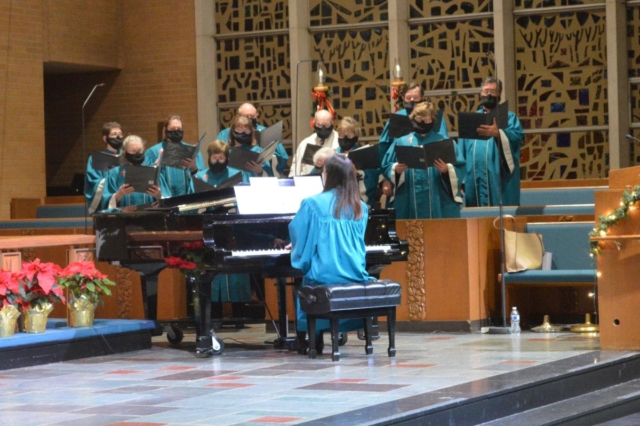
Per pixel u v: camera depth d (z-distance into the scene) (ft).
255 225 31.37
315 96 47.55
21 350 30.45
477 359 29.58
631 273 30.58
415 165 37.40
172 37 66.49
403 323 38.11
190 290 41.37
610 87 57.62
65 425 21.38
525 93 60.54
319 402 23.06
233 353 32.78
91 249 35.09
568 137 59.72
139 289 41.14
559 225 38.96
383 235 33.17
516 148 43.91
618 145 57.52
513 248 37.93
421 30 62.54
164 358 31.99
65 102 69.31
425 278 37.81
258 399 23.72
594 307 39.70
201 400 23.84
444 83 62.03
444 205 40.86
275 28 65.57
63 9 64.18
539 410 25.22
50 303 31.86
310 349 30.63
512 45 60.54
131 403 23.79
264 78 65.92
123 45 67.67
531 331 37.11
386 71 63.41
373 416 21.15
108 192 41.37
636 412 27.07
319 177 32.65
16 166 61.93
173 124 40.14
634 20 58.23
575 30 59.36
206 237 30.58
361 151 36.76
